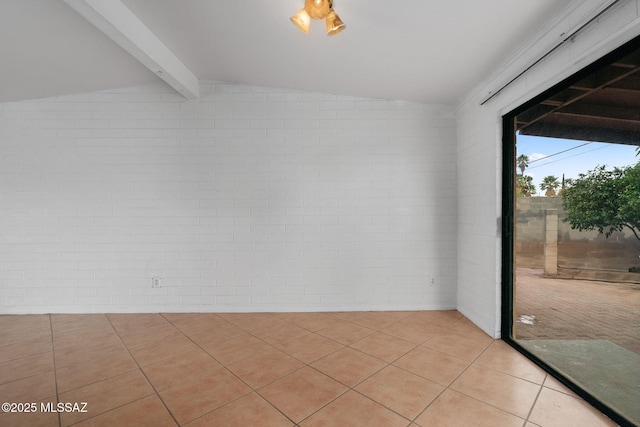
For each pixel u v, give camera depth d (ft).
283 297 11.60
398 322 10.36
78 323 10.52
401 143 11.57
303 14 6.16
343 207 11.57
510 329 8.71
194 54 9.55
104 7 6.62
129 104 11.48
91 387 6.68
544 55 6.49
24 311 11.49
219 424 5.49
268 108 11.57
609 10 5.13
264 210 11.57
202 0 6.95
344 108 11.56
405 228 11.57
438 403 6.02
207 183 11.54
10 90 10.65
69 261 11.50
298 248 11.59
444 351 8.21
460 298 11.28
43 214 11.44
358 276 11.59
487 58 8.17
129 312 11.55
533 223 17.20
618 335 9.23
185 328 10.01
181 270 11.58
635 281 11.31
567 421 5.47
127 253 11.52
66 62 9.45
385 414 5.71
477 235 9.91
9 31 7.73
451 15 6.56
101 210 11.48
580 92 7.34
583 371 7.07
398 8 6.50
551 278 16.30
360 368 7.38
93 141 11.47
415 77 9.66
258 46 8.83
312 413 5.76
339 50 8.57
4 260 11.48
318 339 9.06
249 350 8.39
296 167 11.56
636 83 6.61
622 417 5.32
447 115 11.55
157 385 6.74
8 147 11.40
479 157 9.74
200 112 11.54
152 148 11.51
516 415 5.64
